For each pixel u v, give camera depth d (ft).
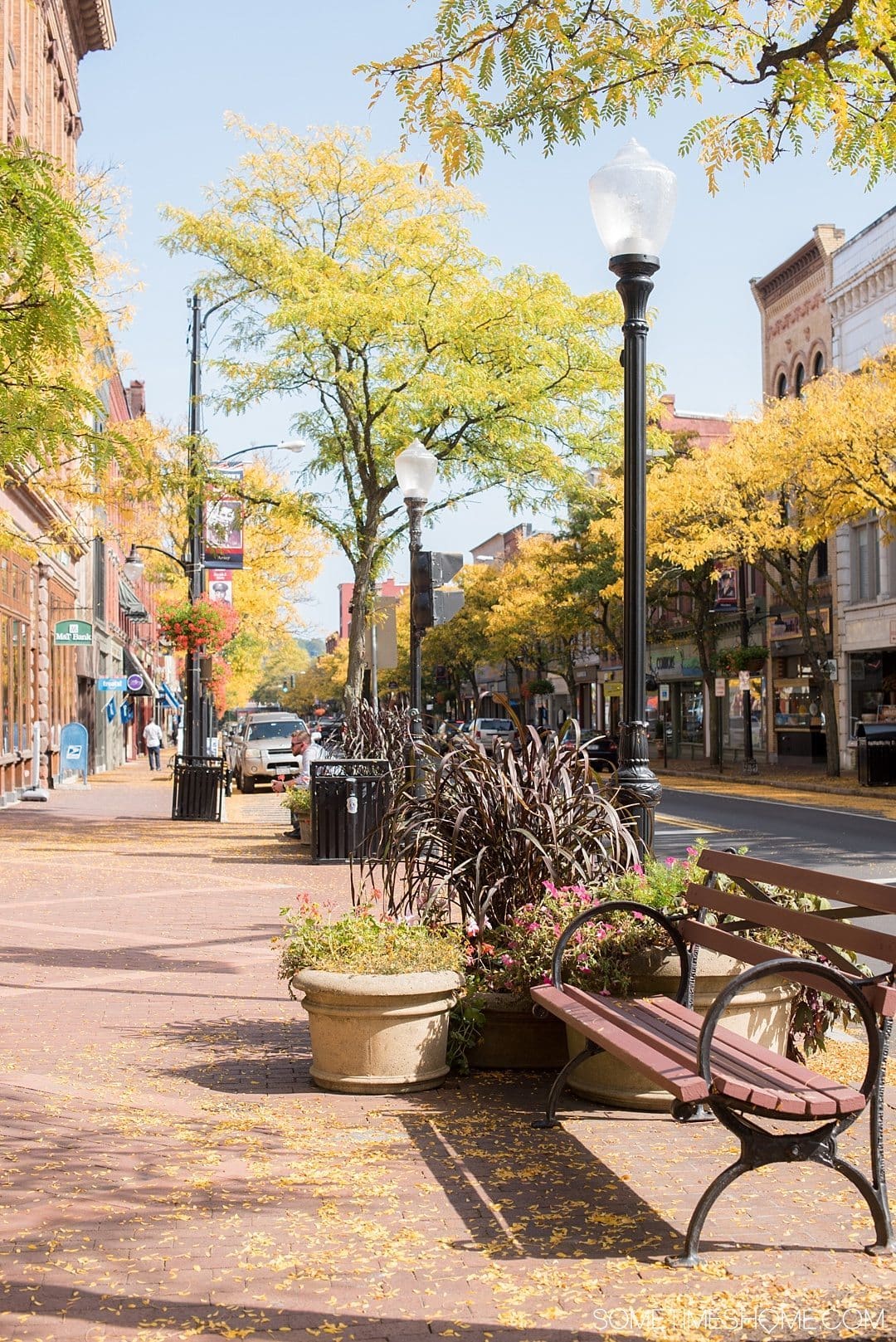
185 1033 25.13
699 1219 13.98
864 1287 13.30
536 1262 13.97
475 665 249.34
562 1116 19.88
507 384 72.59
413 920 25.13
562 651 202.80
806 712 138.92
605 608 158.81
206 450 76.79
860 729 102.47
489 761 24.85
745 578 134.21
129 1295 13.07
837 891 16.79
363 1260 14.01
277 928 37.63
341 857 54.54
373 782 54.80
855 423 86.28
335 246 75.61
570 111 28.89
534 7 27.37
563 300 73.46
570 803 24.48
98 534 75.05
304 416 79.87
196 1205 15.69
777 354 149.28
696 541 110.83
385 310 69.31
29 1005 27.55
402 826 24.85
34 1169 16.92
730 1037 17.03
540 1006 21.98
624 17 28.84
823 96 28.63
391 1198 16.02
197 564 94.48
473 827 24.52
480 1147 18.24
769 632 146.82
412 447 45.34
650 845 23.17
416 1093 21.26
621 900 21.08
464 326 71.72
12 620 100.58
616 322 74.79
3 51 84.17
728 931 19.83
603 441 78.33
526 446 75.97
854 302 128.88
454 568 46.37
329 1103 20.62
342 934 22.43
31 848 61.46
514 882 24.16
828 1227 15.10
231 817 84.07
